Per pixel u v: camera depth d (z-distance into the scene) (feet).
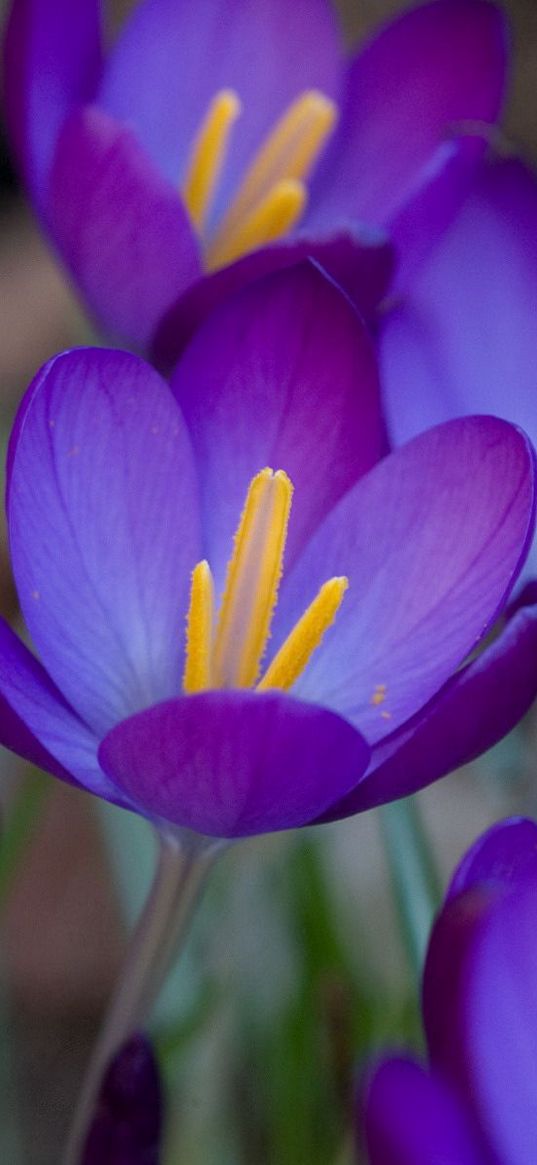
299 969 1.16
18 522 0.94
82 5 1.11
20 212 1.85
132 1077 0.94
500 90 1.15
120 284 1.08
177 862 0.95
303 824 0.93
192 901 0.96
